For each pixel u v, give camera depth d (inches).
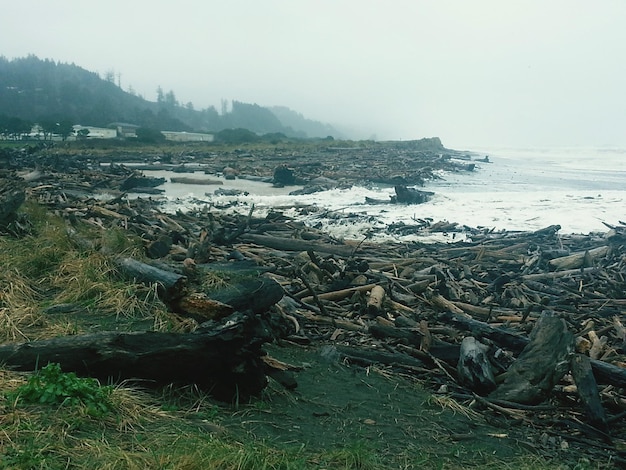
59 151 2159.2
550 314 321.4
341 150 2817.4
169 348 213.6
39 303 310.2
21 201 454.9
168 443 168.4
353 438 216.7
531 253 644.7
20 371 202.7
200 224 697.6
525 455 228.2
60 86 7234.3
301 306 402.3
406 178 1593.3
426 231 792.9
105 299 318.7
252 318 234.7
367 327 369.1
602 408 265.0
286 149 2800.2
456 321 372.8
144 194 1139.9
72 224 536.7
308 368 297.7
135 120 5723.4
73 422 167.3
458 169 2239.2
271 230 695.7
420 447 220.4
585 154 5073.8
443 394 287.1
